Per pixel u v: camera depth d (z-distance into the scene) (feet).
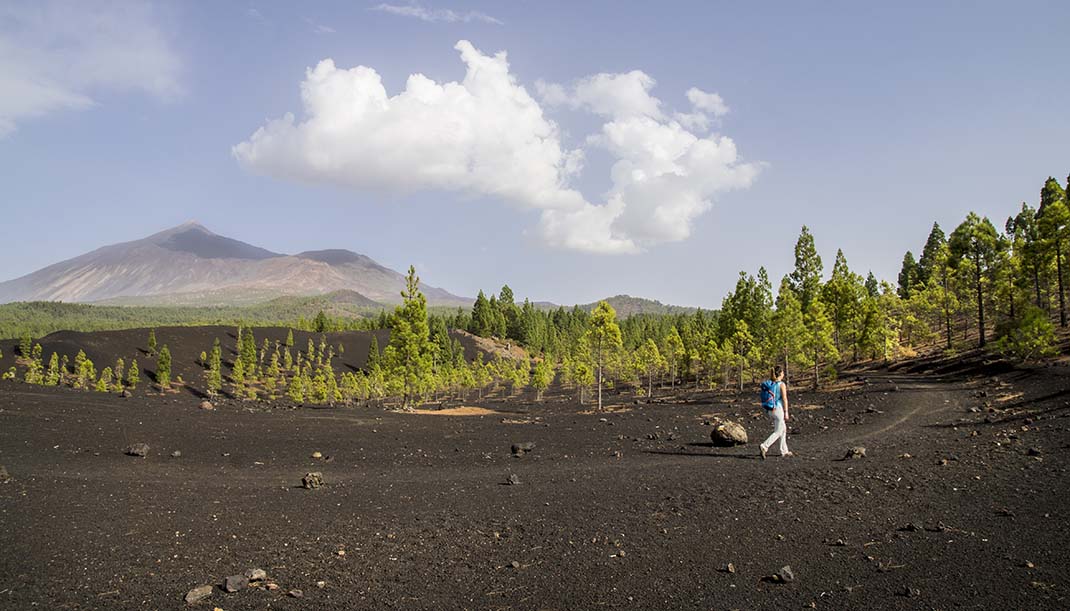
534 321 568.82
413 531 29.12
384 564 23.90
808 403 110.01
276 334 470.80
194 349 403.54
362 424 79.05
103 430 60.70
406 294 179.42
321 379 298.76
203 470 46.96
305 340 472.85
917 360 181.06
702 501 33.42
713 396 177.88
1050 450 42.37
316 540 27.55
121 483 39.78
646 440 64.85
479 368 333.62
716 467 45.85
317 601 19.86
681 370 281.74
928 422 71.05
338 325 596.29
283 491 39.65
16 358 325.62
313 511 33.60
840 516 28.60
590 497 36.22
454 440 66.23
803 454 50.78
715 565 22.41
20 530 27.35
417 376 183.21
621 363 311.47
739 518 29.25
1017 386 98.94
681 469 45.70
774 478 39.32
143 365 353.92
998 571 19.98
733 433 58.59
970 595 18.22
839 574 20.76
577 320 591.37
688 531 27.37
